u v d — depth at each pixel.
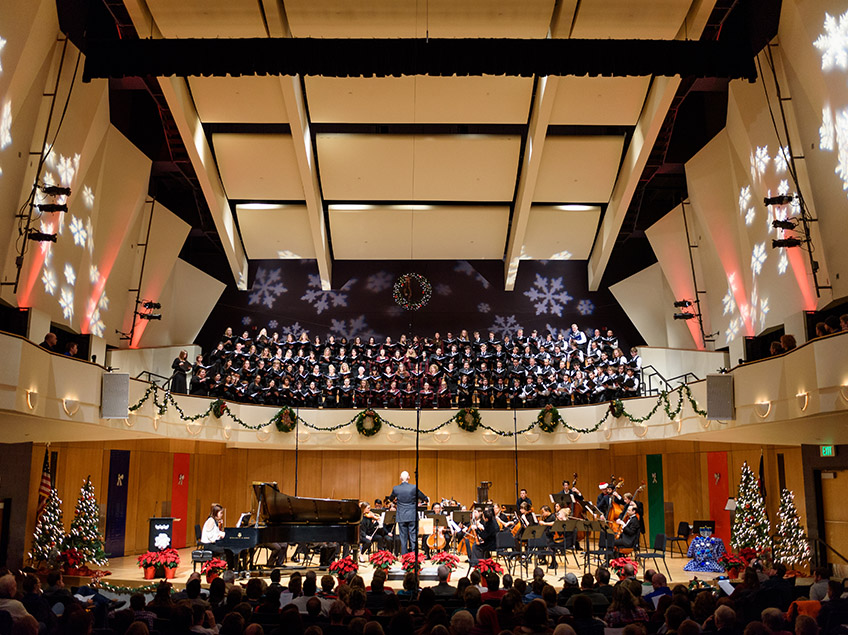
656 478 19.72
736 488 17.02
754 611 7.64
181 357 18.84
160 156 20.23
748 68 13.88
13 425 12.26
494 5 16.06
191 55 13.70
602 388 19.36
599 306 24.86
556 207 23.33
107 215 18.55
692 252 21.39
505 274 24.92
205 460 20.47
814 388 10.91
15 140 13.57
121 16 16.47
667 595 7.21
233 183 22.19
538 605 5.65
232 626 5.60
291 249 24.64
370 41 13.67
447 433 20.69
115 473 17.44
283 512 13.44
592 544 20.02
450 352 22.09
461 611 5.34
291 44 13.70
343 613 6.29
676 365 19.59
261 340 22.00
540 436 20.59
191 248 25.06
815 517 13.95
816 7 12.84
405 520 14.41
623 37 16.28
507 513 17.48
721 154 18.56
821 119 13.70
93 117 16.31
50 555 13.69
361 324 24.83
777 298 16.47
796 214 15.17
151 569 13.61
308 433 20.52
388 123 20.44
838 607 6.46
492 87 18.98
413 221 23.73
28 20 12.83
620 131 20.81
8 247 13.82
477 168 21.70
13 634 4.44
